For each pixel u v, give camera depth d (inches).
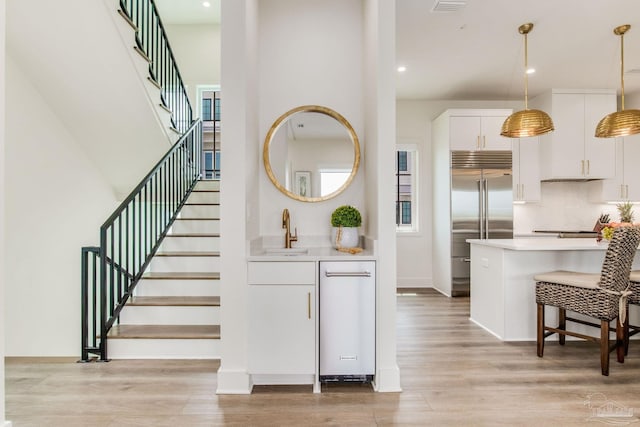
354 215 110.8
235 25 95.2
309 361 95.3
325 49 119.0
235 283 95.3
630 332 122.3
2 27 62.9
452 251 210.5
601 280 105.0
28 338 128.3
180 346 117.5
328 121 118.3
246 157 96.3
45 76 128.2
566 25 145.6
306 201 117.5
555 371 107.2
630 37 155.1
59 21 111.5
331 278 95.7
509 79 203.2
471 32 151.3
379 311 96.3
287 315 95.3
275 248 113.3
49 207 135.8
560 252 137.1
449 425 79.7
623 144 219.5
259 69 117.7
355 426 79.4
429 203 238.1
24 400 90.8
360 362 96.0
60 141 140.1
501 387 97.1
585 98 214.4
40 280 131.1
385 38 97.3
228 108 95.3
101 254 116.6
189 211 176.2
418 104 237.9
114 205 164.9
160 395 93.3
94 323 118.7
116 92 133.6
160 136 152.4
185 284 137.3
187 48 246.8
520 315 135.7
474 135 212.4
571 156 213.5
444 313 173.2
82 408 86.9
